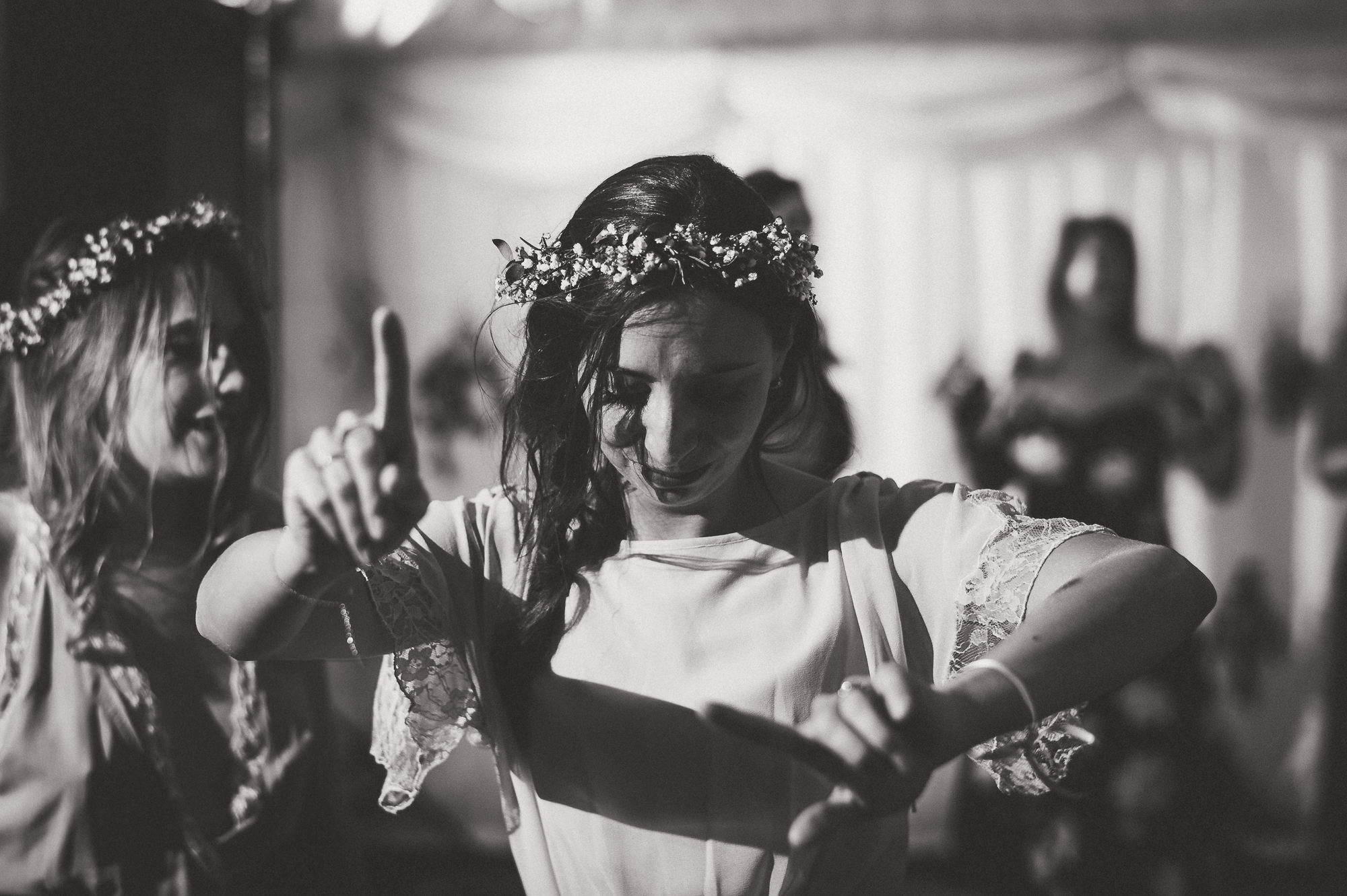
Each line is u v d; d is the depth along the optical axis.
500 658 1.59
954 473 5.38
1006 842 4.89
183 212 2.46
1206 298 5.41
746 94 5.50
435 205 5.54
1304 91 5.37
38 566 2.24
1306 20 5.35
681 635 1.54
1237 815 5.20
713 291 1.40
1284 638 5.30
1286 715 5.27
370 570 1.49
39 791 2.16
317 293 5.50
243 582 1.31
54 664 2.21
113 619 2.23
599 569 1.60
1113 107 5.45
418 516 1.15
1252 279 5.40
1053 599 1.38
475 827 5.25
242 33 4.25
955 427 5.38
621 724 1.53
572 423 1.57
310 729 2.39
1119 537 1.48
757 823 1.51
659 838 1.52
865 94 5.48
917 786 1.16
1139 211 5.44
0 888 2.15
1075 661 1.31
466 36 5.49
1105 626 1.34
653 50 5.51
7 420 2.48
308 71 5.46
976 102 5.46
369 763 4.89
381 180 5.54
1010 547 1.49
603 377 1.43
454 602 1.59
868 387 5.44
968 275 5.46
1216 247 5.41
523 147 5.54
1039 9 5.45
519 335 1.65
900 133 5.48
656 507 1.60
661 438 1.40
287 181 5.46
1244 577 5.32
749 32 5.50
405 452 1.18
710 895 1.51
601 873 1.54
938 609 1.52
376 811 5.20
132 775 2.19
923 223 5.48
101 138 3.94
